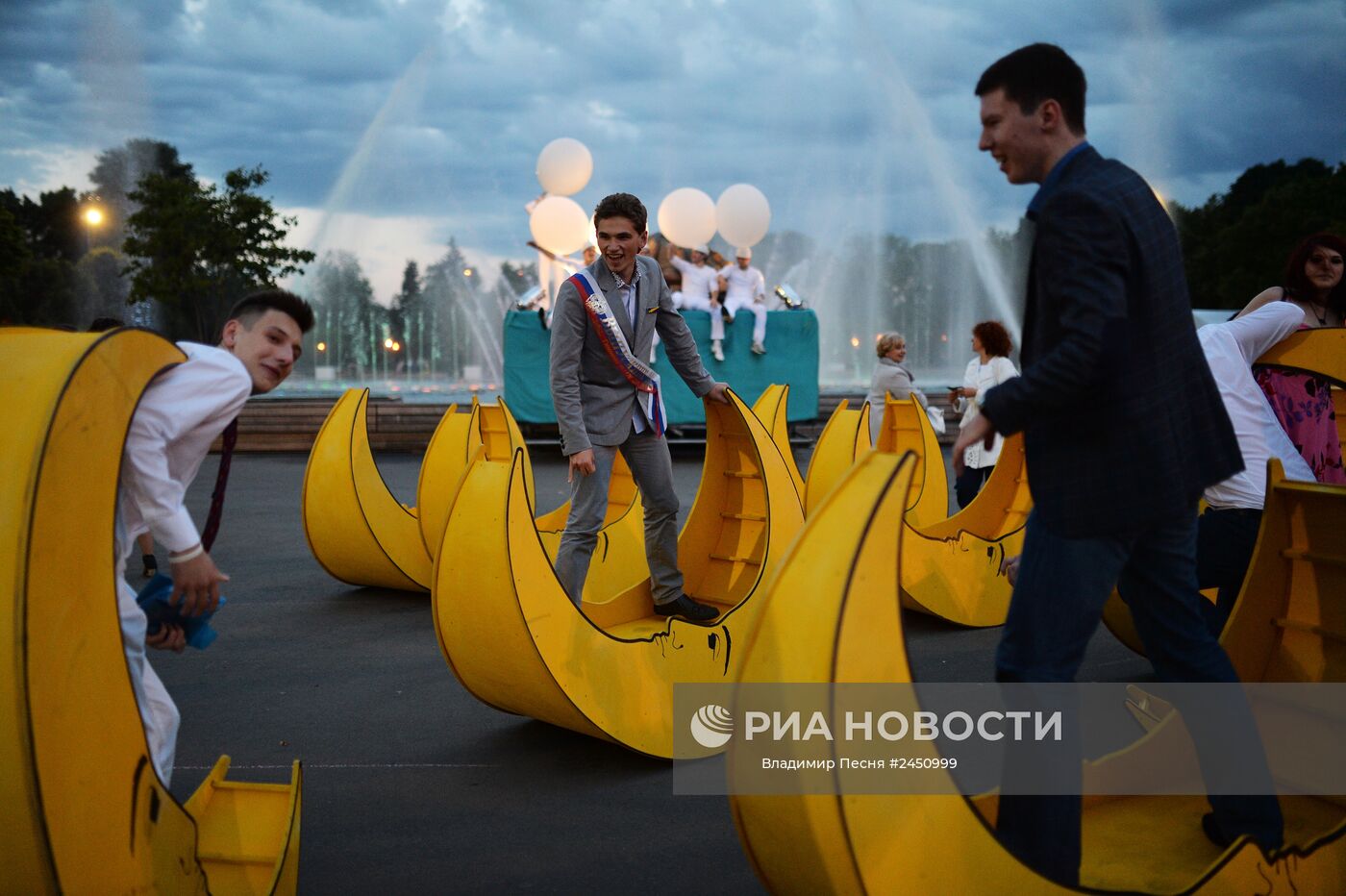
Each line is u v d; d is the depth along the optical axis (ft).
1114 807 9.68
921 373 82.99
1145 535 7.90
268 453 52.60
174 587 7.14
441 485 21.84
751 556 15.42
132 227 77.00
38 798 5.54
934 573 18.72
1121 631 15.43
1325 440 14.38
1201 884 7.48
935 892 6.64
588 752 12.80
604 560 18.26
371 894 9.09
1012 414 7.10
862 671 6.56
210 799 8.19
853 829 6.40
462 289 95.55
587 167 44.29
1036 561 7.59
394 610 20.71
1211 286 135.64
